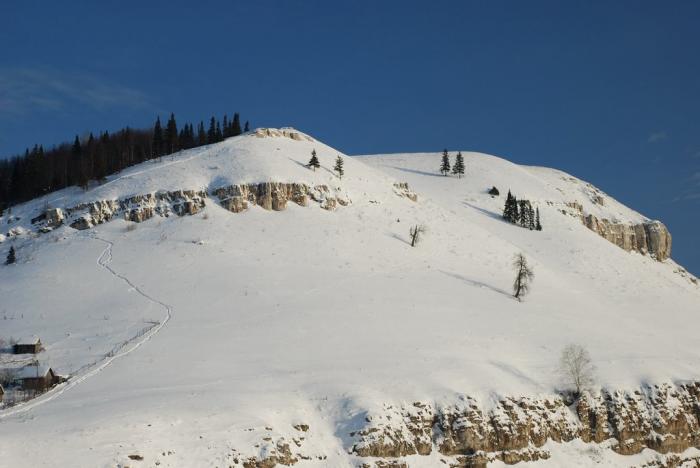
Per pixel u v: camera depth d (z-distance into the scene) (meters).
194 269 98.31
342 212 126.50
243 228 114.00
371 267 103.19
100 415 52.44
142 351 70.25
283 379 63.19
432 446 59.69
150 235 113.12
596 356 77.56
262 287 91.06
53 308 86.94
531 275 100.50
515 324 85.81
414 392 62.09
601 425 66.94
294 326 77.75
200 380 62.03
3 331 79.19
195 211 119.94
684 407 71.50
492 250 123.12
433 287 97.31
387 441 56.56
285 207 123.50
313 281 94.56
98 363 67.44
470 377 66.38
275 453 51.81
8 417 53.56
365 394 60.59
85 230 118.00
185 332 76.00
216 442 50.62
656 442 68.19
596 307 104.31
